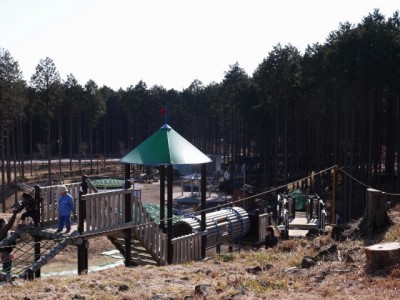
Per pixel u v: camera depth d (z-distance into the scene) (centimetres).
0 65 5109
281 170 6462
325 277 869
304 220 2167
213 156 7375
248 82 6688
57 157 10312
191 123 10619
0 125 5241
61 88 5891
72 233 1270
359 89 3684
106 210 1328
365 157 4122
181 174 7556
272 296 762
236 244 1869
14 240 1309
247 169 7131
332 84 4044
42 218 1375
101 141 11381
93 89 8325
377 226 1191
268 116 5800
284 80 4944
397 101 4269
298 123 5322
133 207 1414
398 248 875
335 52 3762
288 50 5028
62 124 10706
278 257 1167
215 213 1778
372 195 1195
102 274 1054
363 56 3453
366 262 890
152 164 1489
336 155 4250
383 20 3838
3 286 980
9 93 5153
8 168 5962
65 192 1296
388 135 4406
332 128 4769
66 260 2102
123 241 1538
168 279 965
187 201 5281
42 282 988
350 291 763
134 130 10381
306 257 992
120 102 10075
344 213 3562
